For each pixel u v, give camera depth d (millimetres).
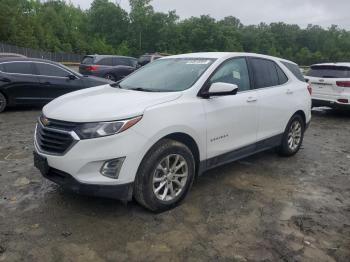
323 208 4488
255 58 5656
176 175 4246
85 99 4320
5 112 10125
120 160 3723
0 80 9828
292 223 4070
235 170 5695
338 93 10633
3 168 5434
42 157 3949
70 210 4145
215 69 4820
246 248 3555
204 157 4551
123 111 3807
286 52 100688
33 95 10320
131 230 3781
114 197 3814
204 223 3984
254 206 4445
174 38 81000
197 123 4324
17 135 7461
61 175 3883
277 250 3539
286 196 4793
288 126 6191
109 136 3670
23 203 4293
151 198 3988
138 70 5598
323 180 5465
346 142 8094
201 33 79938
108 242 3559
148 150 3906
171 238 3668
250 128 5246
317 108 13438
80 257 3324
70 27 84312
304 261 3389
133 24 81625
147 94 4359
